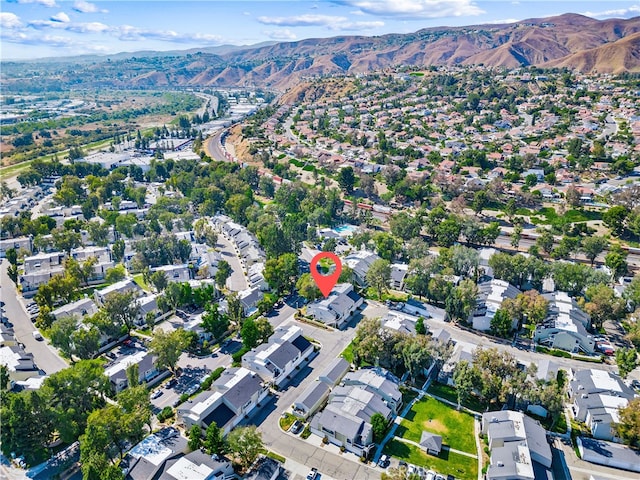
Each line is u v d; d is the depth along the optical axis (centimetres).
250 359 14675
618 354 14500
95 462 10219
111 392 13312
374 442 12088
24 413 11206
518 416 12150
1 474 11119
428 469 11281
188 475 10312
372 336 14712
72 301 19588
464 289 17662
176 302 18438
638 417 11650
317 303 18212
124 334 17000
